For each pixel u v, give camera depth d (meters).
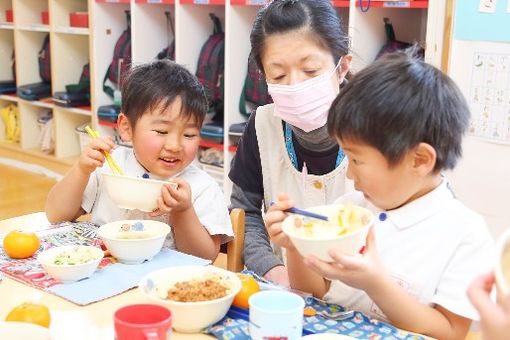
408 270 1.16
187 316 1.00
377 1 2.73
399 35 3.08
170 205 1.42
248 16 3.37
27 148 4.91
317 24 1.48
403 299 1.06
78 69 4.61
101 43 4.05
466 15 2.43
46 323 0.99
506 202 2.49
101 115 4.05
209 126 3.50
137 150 1.59
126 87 1.60
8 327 0.90
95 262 1.22
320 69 1.50
